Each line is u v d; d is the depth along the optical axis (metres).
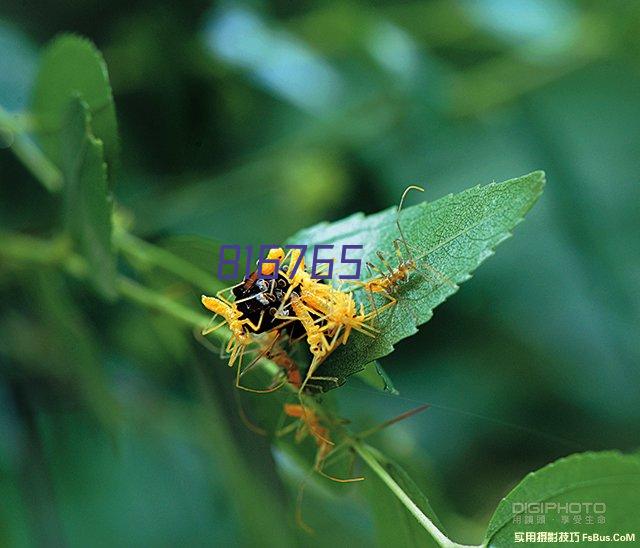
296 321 0.25
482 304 0.43
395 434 0.31
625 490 0.23
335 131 0.39
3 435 0.34
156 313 0.29
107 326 0.36
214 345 0.28
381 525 0.26
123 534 0.37
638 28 0.38
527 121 0.39
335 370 0.24
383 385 0.25
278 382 0.26
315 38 0.39
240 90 0.40
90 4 0.37
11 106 0.35
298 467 0.28
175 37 0.38
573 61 0.39
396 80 0.38
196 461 0.37
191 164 0.39
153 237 0.38
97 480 0.38
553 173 0.39
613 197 0.45
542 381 0.41
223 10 0.38
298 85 0.39
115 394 0.35
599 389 0.41
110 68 0.38
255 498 0.30
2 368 0.34
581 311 0.42
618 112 0.47
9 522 0.34
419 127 0.39
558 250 0.43
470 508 0.39
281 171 0.39
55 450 0.36
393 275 0.24
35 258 0.31
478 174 0.42
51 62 0.29
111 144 0.28
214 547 0.37
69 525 0.37
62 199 0.30
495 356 0.42
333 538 0.32
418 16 0.42
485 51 0.43
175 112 0.39
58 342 0.33
